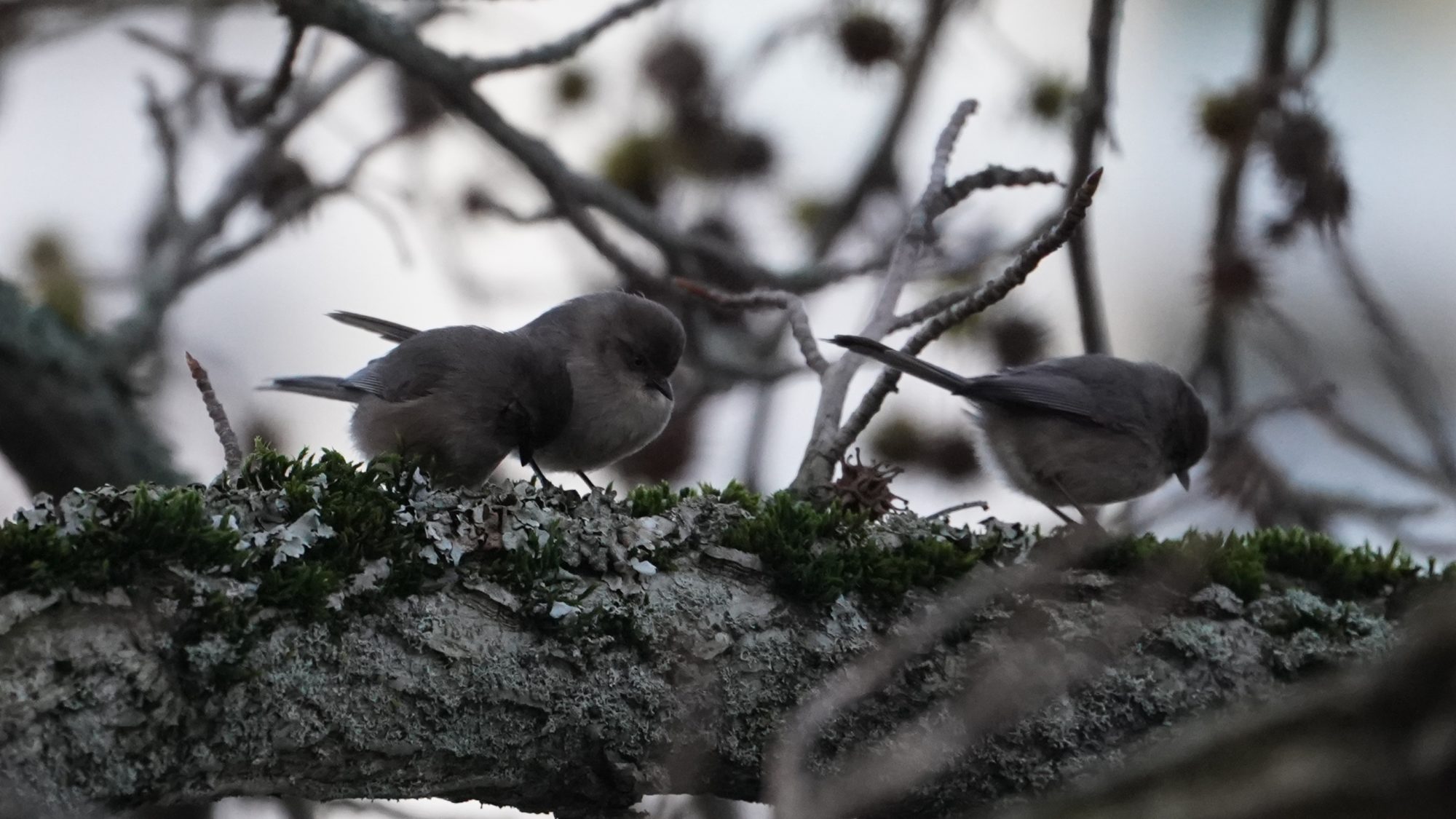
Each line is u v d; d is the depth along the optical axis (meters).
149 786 5.61
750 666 6.68
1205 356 13.18
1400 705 2.94
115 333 12.72
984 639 6.95
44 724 5.34
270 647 5.79
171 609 5.61
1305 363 12.59
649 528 6.82
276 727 5.82
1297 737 3.08
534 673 6.31
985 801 6.92
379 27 11.42
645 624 6.54
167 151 13.67
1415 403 11.76
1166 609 7.21
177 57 13.96
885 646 6.73
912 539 7.18
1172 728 6.96
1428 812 2.87
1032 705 6.88
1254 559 7.50
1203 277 12.68
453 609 6.23
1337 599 7.54
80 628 5.45
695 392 13.95
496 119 12.20
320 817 10.83
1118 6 11.22
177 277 13.30
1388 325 11.92
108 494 5.77
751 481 13.95
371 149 14.17
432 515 6.41
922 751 6.30
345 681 5.96
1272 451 12.49
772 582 6.85
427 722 6.14
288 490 6.20
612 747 6.48
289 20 10.95
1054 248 8.32
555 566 6.43
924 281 13.91
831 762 6.71
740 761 6.71
